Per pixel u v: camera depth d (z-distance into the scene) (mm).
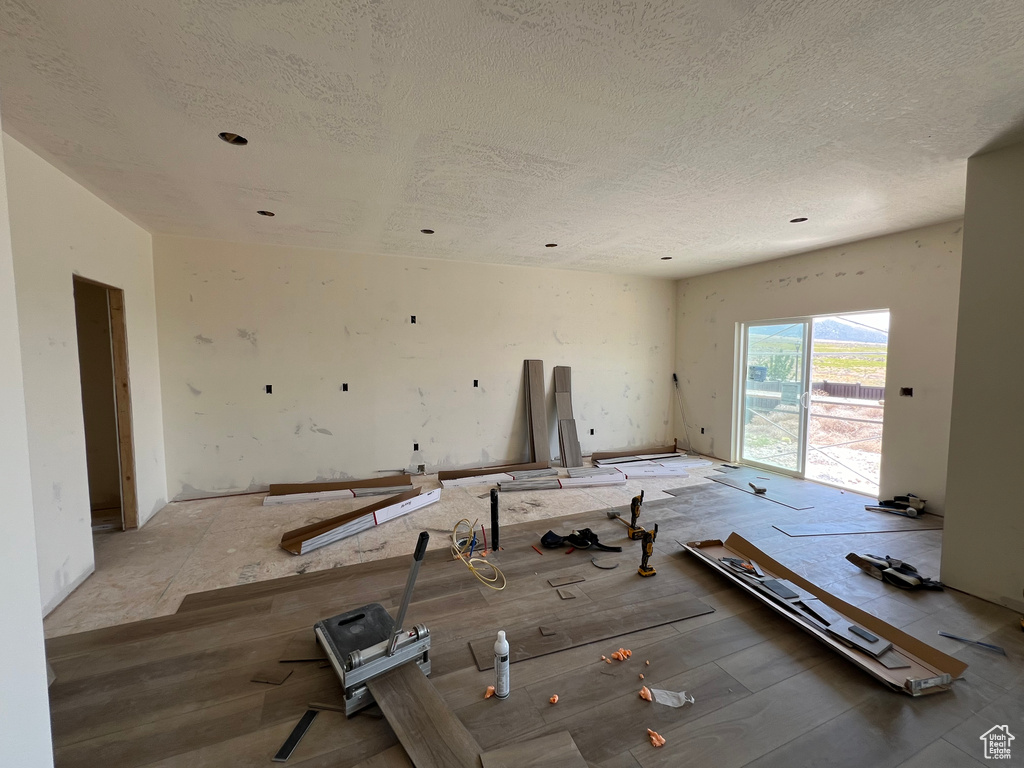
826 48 1617
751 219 3686
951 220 3703
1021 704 1769
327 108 2020
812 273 4840
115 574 2863
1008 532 2428
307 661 2025
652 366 6613
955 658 1997
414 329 5145
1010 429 2404
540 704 1763
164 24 1484
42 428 2434
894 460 4145
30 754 1052
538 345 5824
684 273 6188
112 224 3346
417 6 1416
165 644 2145
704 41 1581
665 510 4047
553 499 4418
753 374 5715
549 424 6004
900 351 4082
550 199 3209
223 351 4398
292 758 1531
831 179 2844
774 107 2021
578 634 2209
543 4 1408
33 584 1076
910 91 1892
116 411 3541
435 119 2117
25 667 1042
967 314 2541
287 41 1576
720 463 5871
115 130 2203
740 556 2988
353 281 4844
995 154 2426
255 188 2982
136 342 3727
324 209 3414
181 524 3742
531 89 1880
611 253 4941
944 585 2682
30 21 1450
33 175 2424
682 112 2064
